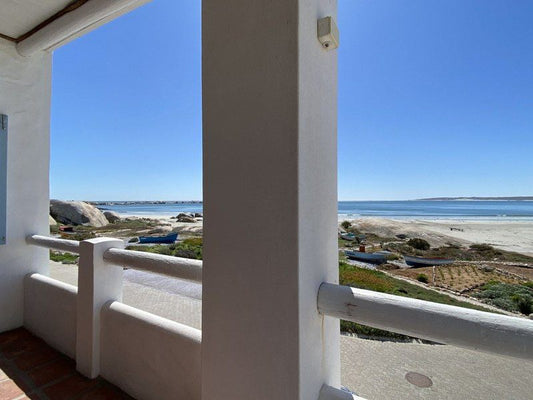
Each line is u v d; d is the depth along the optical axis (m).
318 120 0.98
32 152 2.68
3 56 2.51
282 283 0.86
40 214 2.71
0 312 2.44
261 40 0.89
